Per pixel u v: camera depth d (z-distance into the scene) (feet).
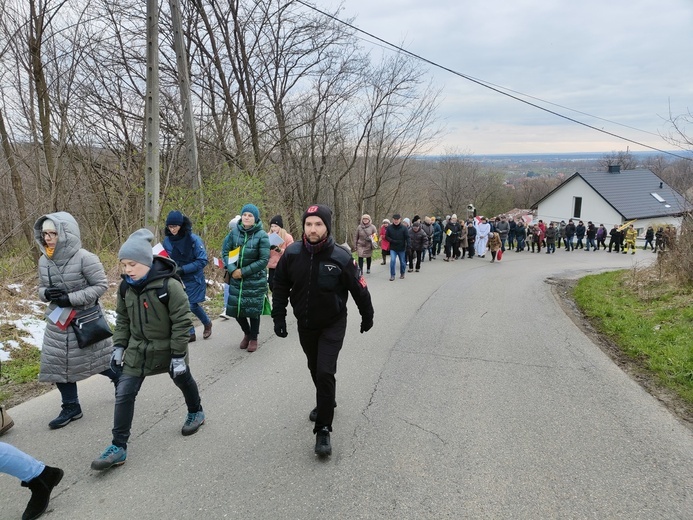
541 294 33.06
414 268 47.39
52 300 11.65
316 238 10.82
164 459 10.69
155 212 25.20
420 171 136.15
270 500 9.30
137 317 10.52
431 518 8.81
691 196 31.14
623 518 8.82
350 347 19.24
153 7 23.58
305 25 51.06
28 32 28.40
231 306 17.54
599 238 88.38
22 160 28.86
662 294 28.12
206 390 14.49
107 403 13.61
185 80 29.78
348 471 10.30
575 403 13.94
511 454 11.03
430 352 18.70
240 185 34.99
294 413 13.02
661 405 13.93
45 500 8.75
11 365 16.29
